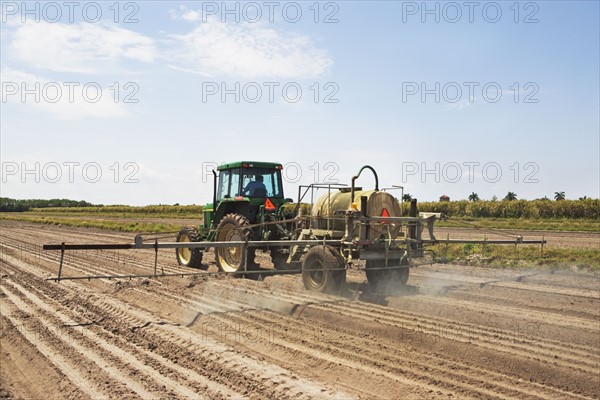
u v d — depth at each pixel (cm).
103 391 486
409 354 595
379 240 962
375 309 790
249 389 490
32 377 533
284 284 1020
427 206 3591
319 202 1052
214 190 1316
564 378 517
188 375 527
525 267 1221
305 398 468
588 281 1041
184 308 813
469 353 589
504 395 480
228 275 1133
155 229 2875
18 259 1464
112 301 859
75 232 2856
